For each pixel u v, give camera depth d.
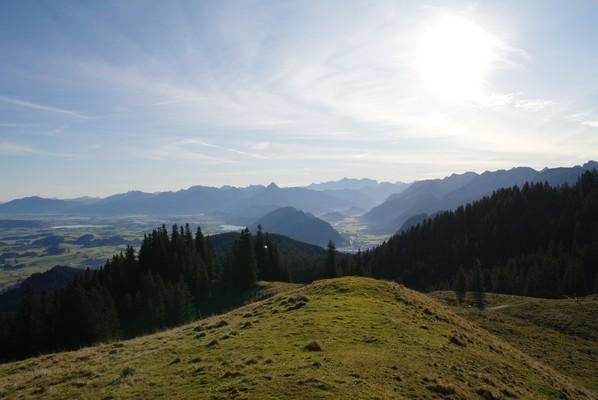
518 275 111.12
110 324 78.50
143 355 24.98
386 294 40.38
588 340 45.44
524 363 27.52
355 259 134.38
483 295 75.38
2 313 91.00
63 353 32.25
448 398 16.50
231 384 16.55
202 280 105.75
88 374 22.09
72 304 76.94
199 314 91.00
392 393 15.83
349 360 19.23
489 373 21.95
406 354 21.64
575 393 23.92
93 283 98.56
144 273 105.00
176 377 18.56
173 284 99.31
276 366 18.45
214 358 21.19
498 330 47.91
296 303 35.84
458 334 29.61
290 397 14.79
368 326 27.06
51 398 18.25
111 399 16.77
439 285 133.25
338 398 14.66
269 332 25.80
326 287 43.34
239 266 103.38
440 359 21.95
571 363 36.94
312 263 178.50
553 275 104.06
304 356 19.92
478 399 17.27
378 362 19.38
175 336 31.91
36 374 24.02
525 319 55.22
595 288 91.19
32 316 79.44
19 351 75.88
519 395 19.45
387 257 179.25
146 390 17.27
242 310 42.47
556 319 52.94
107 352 29.50
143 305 92.19
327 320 28.11
